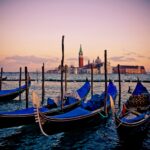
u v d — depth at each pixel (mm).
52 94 39344
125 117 12977
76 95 18625
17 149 11664
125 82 82062
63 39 17391
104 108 15594
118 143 12398
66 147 11922
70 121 12445
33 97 10992
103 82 80500
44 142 12609
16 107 23766
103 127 15367
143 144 12281
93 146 12008
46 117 11398
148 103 16141
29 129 14133
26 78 19750
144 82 79062
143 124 12133
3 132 14172
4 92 25172
